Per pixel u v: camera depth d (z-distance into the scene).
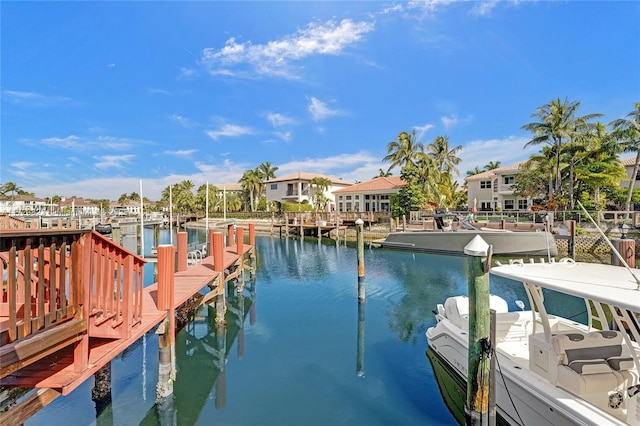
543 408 4.56
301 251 26.86
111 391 6.41
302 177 55.97
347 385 6.91
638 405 3.97
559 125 29.80
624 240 9.30
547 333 4.98
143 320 5.75
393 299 13.17
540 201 33.88
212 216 57.50
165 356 6.09
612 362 4.62
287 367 7.74
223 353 8.49
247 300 13.13
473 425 4.69
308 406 6.19
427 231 24.84
